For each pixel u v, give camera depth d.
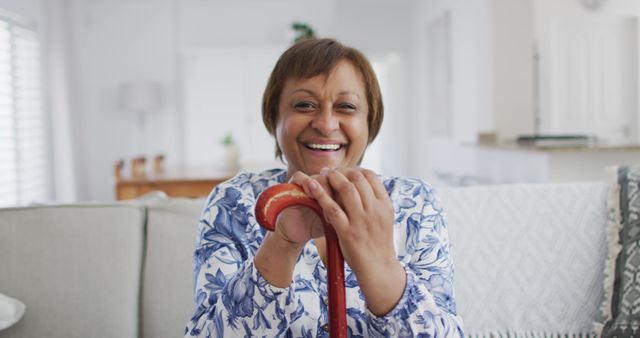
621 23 5.26
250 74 6.81
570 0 5.21
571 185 1.56
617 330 1.38
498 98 5.23
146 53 6.75
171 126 6.84
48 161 5.44
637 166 1.56
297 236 0.77
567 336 1.48
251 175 1.09
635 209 1.47
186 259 1.48
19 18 4.87
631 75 5.29
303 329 0.92
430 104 7.32
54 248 1.45
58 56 5.63
